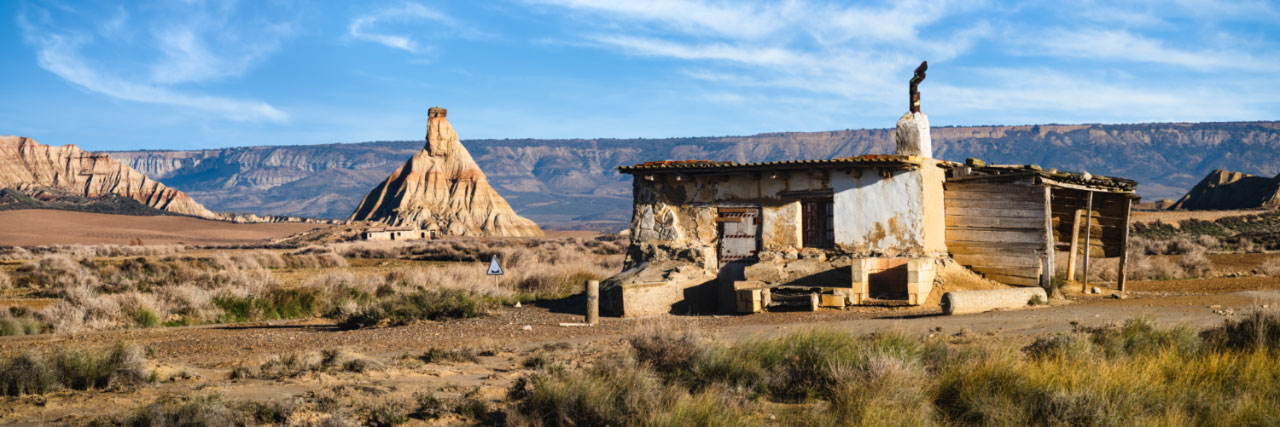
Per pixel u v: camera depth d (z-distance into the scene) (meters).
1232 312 15.52
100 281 37.06
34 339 18.78
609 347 14.65
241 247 107.19
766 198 23.31
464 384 11.38
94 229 170.00
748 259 23.52
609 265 44.50
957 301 17.56
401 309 21.56
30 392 11.11
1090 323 14.91
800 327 13.91
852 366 10.49
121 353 12.23
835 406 9.41
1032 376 9.63
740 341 12.98
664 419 8.75
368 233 145.75
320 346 16.66
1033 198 20.72
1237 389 9.52
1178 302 18.11
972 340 13.35
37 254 74.75
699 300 23.27
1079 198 23.56
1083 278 21.59
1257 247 43.41
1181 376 9.96
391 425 9.18
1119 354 11.16
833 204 22.58
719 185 24.11
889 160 20.98
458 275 37.09
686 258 24.00
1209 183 131.25
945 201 22.47
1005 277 21.27
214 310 25.98
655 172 24.66
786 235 22.95
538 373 10.79
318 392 10.71
